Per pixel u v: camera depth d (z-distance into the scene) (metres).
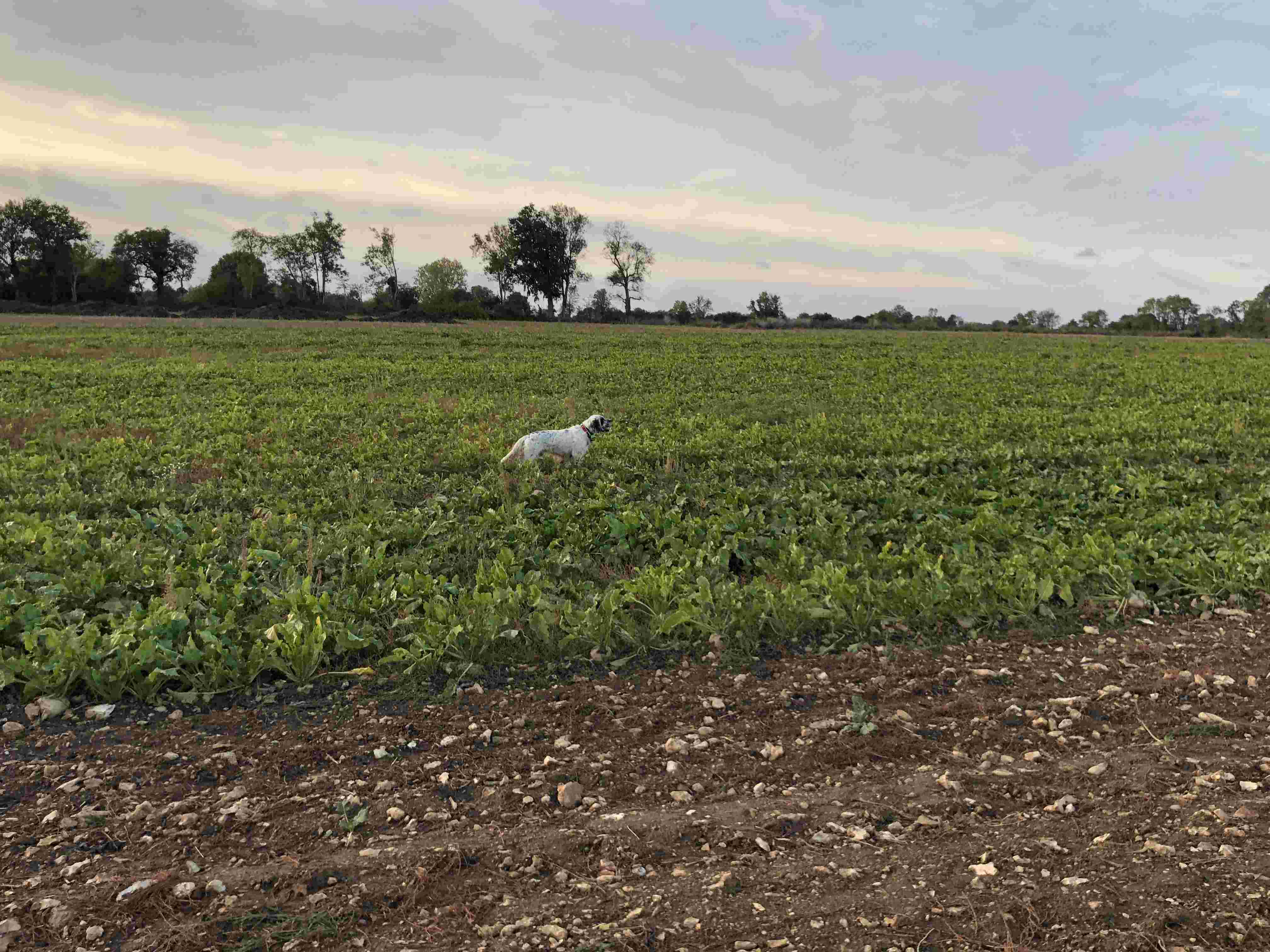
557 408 20.64
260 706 5.68
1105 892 3.61
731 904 3.66
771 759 5.13
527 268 108.31
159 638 6.15
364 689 5.95
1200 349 47.81
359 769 4.94
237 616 7.03
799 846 4.16
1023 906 3.55
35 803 4.48
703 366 33.19
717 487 12.38
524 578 8.27
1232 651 6.68
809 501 11.08
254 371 28.39
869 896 3.70
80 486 11.84
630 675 6.31
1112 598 7.70
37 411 18.95
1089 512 11.17
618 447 15.19
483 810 4.52
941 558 8.38
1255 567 8.20
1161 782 4.68
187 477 12.76
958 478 12.66
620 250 107.69
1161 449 15.73
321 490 11.90
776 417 20.61
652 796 4.71
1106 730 5.46
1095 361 37.12
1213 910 3.44
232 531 9.86
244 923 3.52
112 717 5.46
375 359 34.53
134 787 4.66
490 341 46.69
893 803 4.57
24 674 5.60
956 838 4.19
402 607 7.15
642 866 4.00
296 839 4.21
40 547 8.49
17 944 3.37
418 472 13.53
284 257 107.19
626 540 9.55
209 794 4.62
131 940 3.41
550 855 4.07
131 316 77.75
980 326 99.62
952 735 5.43
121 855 4.05
